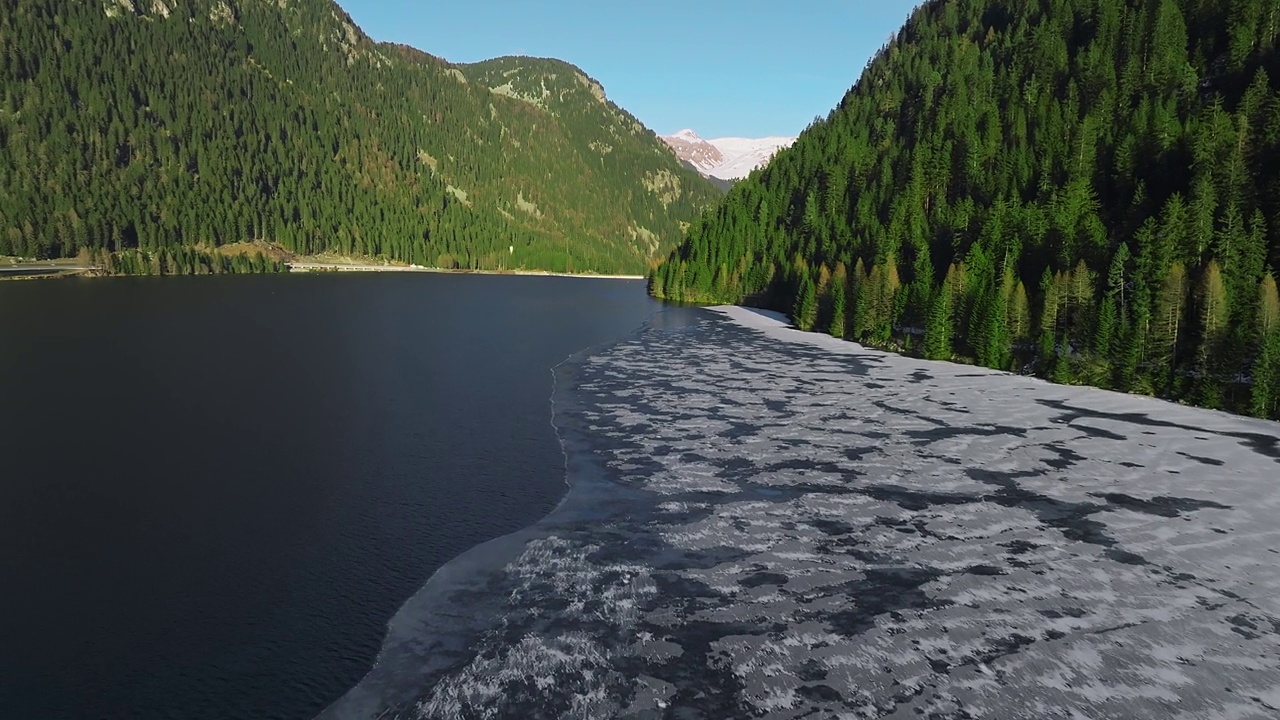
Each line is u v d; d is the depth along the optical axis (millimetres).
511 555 26000
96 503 29344
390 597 22922
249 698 17891
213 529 27312
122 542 25969
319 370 58344
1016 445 40875
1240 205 72750
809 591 23812
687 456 37844
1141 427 45500
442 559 25609
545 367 62625
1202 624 22031
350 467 34781
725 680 18953
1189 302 63750
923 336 79688
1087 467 37000
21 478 31828
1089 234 81062
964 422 46094
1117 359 61219
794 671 19406
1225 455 39375
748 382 57969
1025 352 71438
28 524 27203
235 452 36469
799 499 32000
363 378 55594
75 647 19734
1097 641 21062
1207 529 29250
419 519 28938
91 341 69875
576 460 36781
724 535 28094
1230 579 25000
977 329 72312
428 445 38656
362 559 25375
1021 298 73562
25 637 20094
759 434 42281
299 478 33031
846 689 18641
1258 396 50406
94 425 40438
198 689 18188
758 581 24453
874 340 83938
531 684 18656
